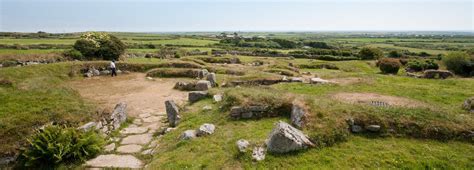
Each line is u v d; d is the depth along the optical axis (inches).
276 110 514.6
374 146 394.0
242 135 431.5
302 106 470.6
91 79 1024.2
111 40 1402.6
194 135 439.5
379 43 6008.9
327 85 839.7
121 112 542.9
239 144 380.2
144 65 1221.7
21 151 390.3
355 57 2711.6
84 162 386.6
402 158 362.3
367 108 470.9
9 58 1063.0
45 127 405.4
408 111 462.9
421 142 408.5
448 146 397.1
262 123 480.4
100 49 1352.1
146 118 590.6
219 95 647.1
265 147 378.6
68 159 387.5
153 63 1247.5
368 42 6373.0
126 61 1307.8
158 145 438.6
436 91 764.0
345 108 466.3
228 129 462.9
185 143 417.1
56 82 907.4
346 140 410.0
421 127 427.5
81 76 1051.3
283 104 515.8
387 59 1497.3
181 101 729.0
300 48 4276.6
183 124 511.5
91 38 1385.3
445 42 6294.3
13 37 2608.3
